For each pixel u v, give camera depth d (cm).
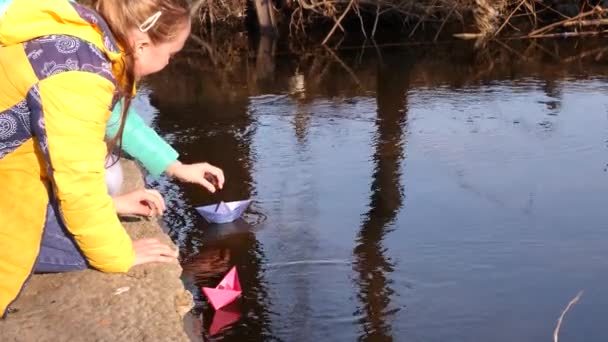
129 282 279
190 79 751
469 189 461
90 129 234
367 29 1005
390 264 377
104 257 259
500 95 657
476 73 748
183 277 364
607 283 361
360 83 726
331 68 799
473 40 920
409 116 605
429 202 446
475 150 523
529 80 710
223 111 630
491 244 396
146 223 331
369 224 419
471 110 616
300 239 403
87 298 270
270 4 977
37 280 281
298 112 625
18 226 250
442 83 713
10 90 233
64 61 230
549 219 422
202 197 456
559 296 352
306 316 333
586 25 939
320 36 980
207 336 316
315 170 495
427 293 354
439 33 959
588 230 409
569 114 596
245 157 522
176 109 638
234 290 338
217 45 938
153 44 241
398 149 529
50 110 230
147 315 260
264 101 663
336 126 585
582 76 718
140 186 368
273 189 467
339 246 396
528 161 501
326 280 363
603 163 495
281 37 984
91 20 233
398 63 812
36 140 242
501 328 328
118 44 239
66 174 235
